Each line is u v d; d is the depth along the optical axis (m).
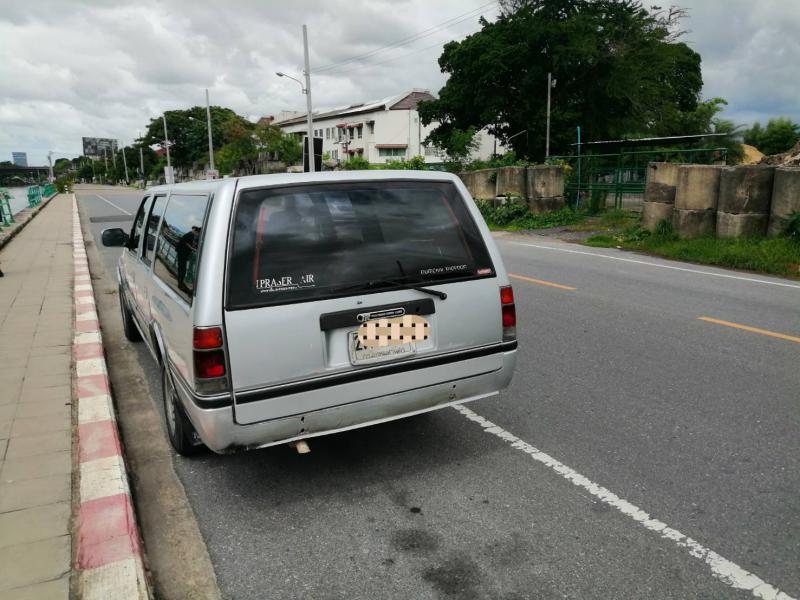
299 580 2.66
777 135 44.72
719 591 2.53
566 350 5.81
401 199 3.33
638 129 37.12
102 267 12.41
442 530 2.99
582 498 3.26
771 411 4.32
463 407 4.52
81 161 181.12
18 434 3.98
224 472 3.65
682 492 3.29
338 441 4.01
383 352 3.18
